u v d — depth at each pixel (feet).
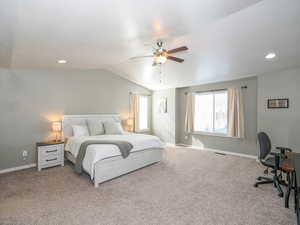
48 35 6.35
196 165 12.56
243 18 7.07
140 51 9.78
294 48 9.05
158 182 9.58
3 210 6.82
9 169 11.26
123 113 18.42
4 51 7.81
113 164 9.86
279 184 8.68
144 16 5.28
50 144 11.75
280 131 12.16
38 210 6.84
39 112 12.61
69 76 14.34
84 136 13.16
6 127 11.17
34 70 12.36
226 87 16.12
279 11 6.41
